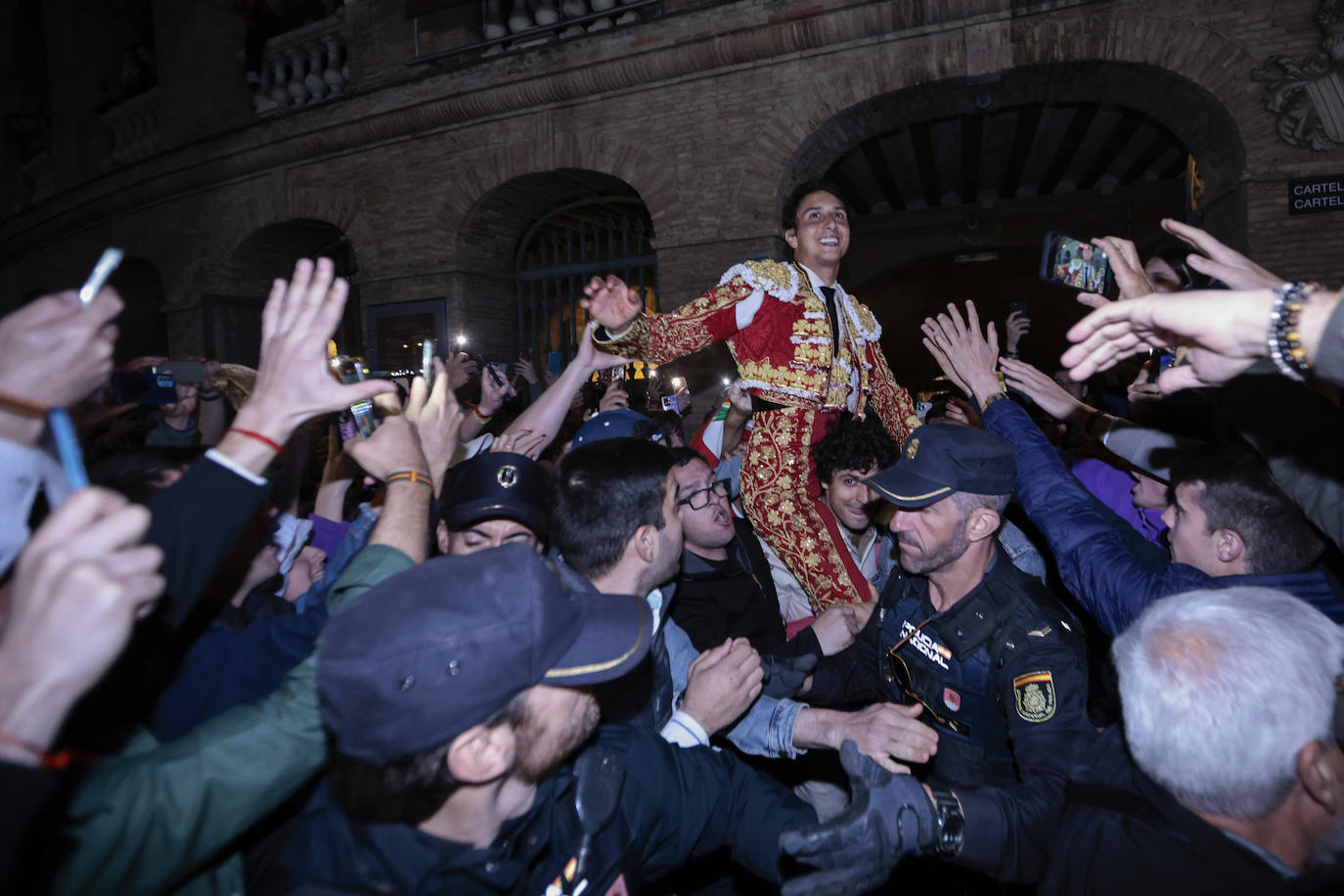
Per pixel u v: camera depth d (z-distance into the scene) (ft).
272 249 32.81
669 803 4.59
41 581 2.45
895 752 5.19
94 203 35.83
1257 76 18.62
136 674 3.74
